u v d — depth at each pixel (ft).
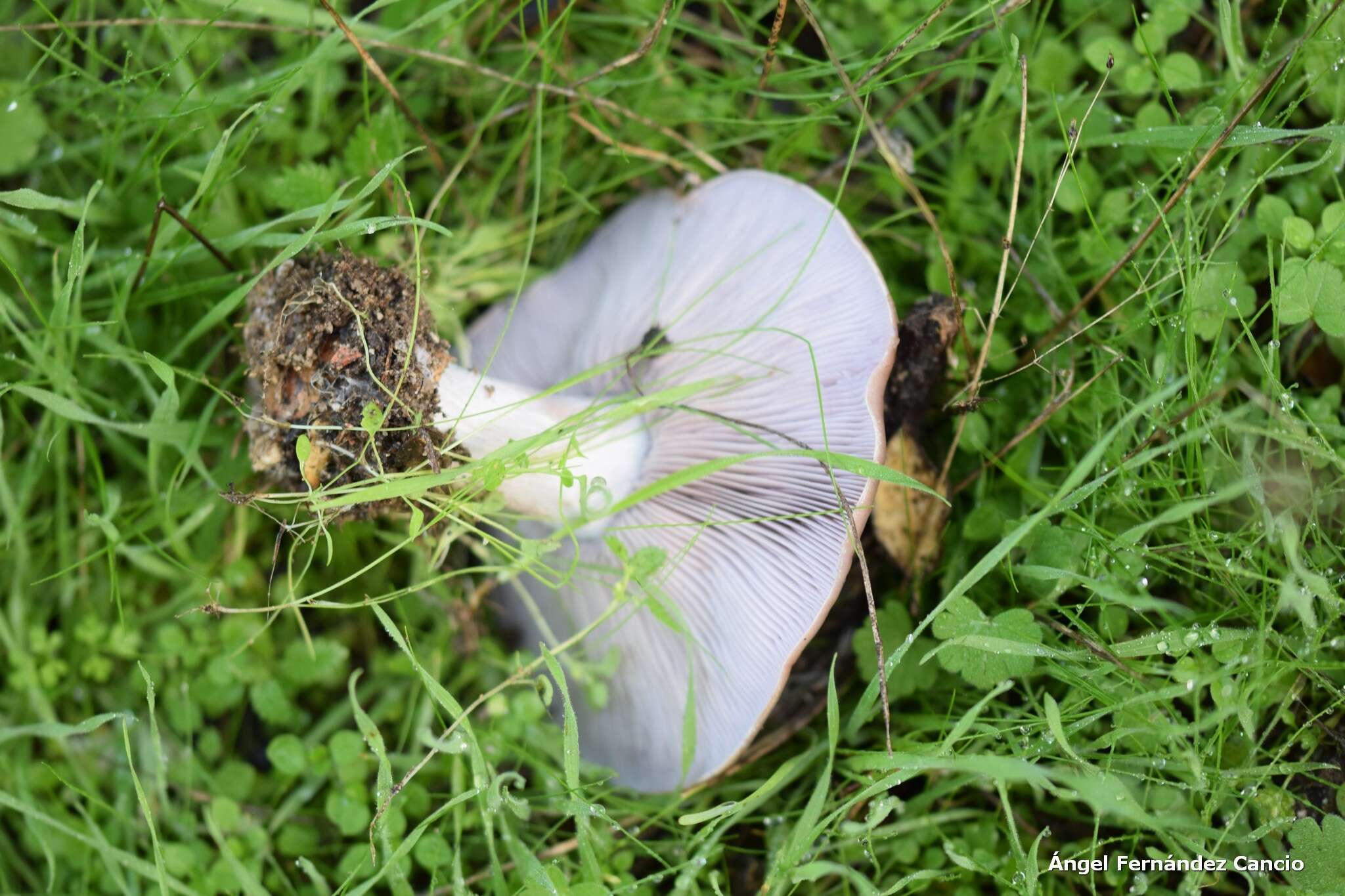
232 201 1.44
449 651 1.44
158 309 1.45
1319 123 1.39
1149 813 1.32
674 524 1.29
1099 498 1.35
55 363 1.39
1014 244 1.43
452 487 1.31
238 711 1.45
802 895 1.37
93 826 1.36
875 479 1.27
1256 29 1.42
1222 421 1.30
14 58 1.46
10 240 1.44
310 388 1.27
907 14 1.44
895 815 1.37
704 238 1.37
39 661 1.44
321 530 1.32
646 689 1.37
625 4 1.47
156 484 1.43
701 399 1.34
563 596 1.40
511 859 1.40
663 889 1.39
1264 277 1.38
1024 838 1.37
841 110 1.44
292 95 1.47
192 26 1.45
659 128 1.43
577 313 1.45
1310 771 1.32
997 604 1.39
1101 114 1.41
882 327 1.28
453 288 1.44
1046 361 1.40
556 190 1.45
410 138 1.47
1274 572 1.33
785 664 1.28
